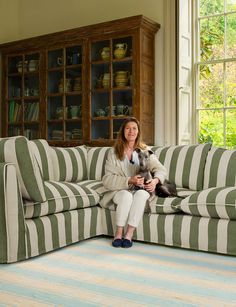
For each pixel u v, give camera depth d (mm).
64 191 2836
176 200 2836
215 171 3141
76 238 2889
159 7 4406
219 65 4414
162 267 2326
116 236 2848
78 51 4594
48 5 5285
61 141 4742
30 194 2475
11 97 5164
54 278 2131
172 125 4332
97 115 4469
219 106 4426
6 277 2150
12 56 5117
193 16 4520
